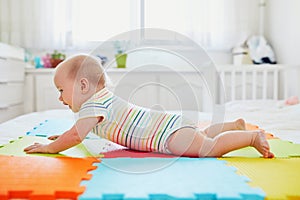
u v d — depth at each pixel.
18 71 2.56
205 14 2.98
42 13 2.89
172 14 2.97
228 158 1.04
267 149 1.06
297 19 2.62
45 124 1.69
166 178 0.80
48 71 2.73
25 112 2.75
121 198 0.69
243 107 2.32
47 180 0.77
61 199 0.70
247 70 2.72
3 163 0.91
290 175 0.83
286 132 1.56
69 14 2.99
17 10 2.87
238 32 3.04
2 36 2.86
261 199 0.69
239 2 3.04
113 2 2.94
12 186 0.73
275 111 2.14
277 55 2.99
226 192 0.70
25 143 1.24
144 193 0.70
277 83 2.77
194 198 0.68
